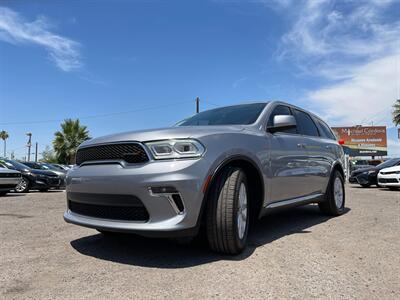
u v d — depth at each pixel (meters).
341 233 4.16
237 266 2.90
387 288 2.46
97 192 3.12
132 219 2.99
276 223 4.87
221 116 4.39
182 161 2.88
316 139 5.22
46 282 2.60
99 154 3.24
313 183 4.88
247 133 3.63
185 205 2.83
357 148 38.66
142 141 2.97
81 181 3.27
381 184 12.38
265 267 2.88
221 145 3.17
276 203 3.99
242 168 3.57
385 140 38.22
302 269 2.83
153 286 2.49
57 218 5.48
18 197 9.57
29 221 5.19
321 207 5.50
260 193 3.67
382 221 4.98
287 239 3.84
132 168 2.95
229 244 3.10
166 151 2.92
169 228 2.79
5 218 5.49
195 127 3.27
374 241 3.75
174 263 3.00
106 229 3.07
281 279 2.61
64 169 16.75
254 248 3.46
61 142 33.19
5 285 2.54
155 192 2.85
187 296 2.32
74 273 2.78
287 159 4.18
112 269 2.87
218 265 2.93
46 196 9.98
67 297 2.33
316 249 3.42
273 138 4.02
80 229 4.52
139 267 2.91
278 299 2.28
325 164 5.29
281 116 4.02
